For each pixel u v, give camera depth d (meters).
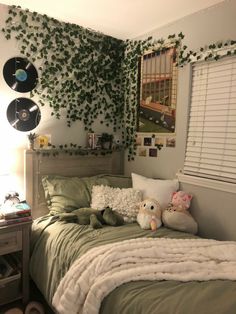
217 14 2.20
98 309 1.39
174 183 2.55
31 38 2.51
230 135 2.20
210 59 2.29
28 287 2.15
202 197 2.38
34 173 2.59
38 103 2.61
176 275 1.44
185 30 2.47
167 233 2.10
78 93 2.87
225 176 2.22
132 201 2.44
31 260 2.14
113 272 1.47
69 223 2.22
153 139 2.86
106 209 2.29
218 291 1.30
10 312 1.96
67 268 1.78
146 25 2.72
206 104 2.37
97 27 2.80
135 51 3.01
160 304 1.23
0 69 2.37
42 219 2.40
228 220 2.19
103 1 2.25
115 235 2.00
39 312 1.99
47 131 2.70
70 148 2.84
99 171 3.04
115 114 3.18
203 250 1.73
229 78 2.19
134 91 3.05
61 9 2.42
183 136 2.55
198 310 1.16
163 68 2.70
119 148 3.19
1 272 2.07
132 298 1.31
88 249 1.77
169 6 2.30
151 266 1.50
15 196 2.27
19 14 2.42
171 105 2.65
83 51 2.85
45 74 2.62
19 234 2.06
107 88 3.09
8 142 2.47
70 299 1.51
